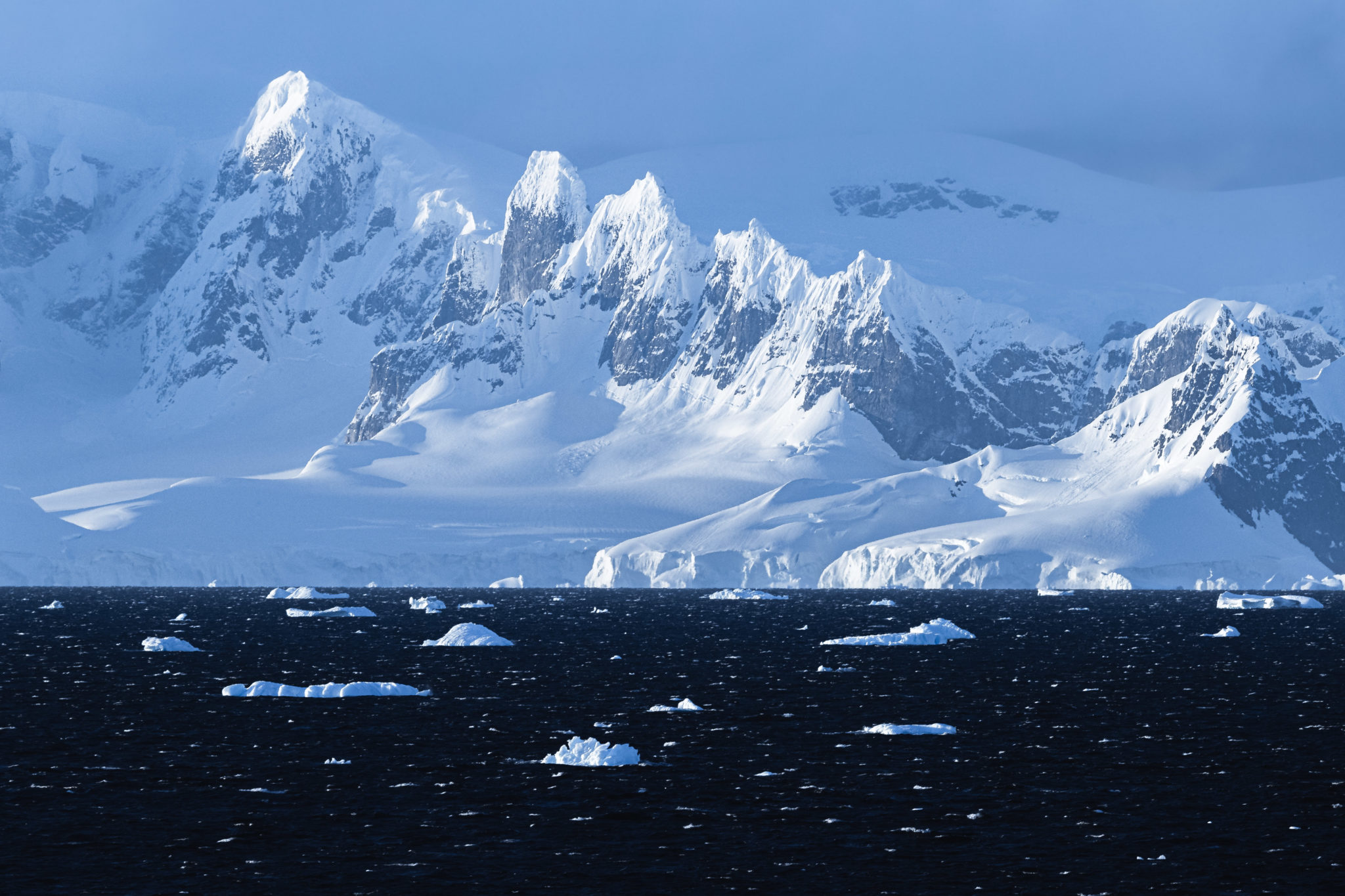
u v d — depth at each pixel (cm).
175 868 18712
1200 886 18050
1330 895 17675
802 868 18838
